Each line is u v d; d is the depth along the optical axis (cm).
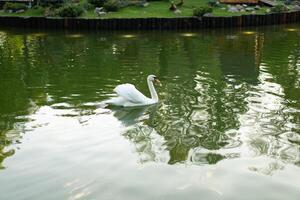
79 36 2680
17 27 3011
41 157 925
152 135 1049
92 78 1598
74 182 823
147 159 918
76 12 2991
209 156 936
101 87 1471
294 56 2028
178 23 2922
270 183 825
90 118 1163
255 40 2511
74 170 869
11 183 817
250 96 1363
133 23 2900
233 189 803
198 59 1969
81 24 2917
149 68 1772
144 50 2205
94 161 907
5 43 2431
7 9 3241
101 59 1970
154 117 1174
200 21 2942
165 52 2147
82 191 790
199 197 775
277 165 896
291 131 1072
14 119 1152
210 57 2016
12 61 1938
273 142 1009
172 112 1214
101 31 2869
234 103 1290
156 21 2906
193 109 1239
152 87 1311
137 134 1055
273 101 1310
